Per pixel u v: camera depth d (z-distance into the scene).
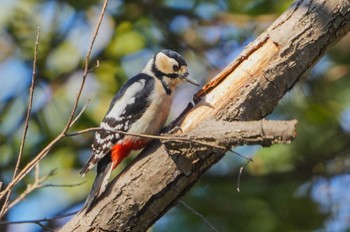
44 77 13.95
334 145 13.88
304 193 13.66
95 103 13.73
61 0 13.92
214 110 7.56
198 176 7.52
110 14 13.95
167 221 12.73
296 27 7.57
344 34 7.70
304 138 13.77
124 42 13.77
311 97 13.66
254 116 7.56
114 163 8.86
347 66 13.68
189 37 14.12
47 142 13.56
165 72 9.51
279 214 13.11
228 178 13.56
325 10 7.56
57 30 14.04
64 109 13.87
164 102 9.30
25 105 14.05
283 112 13.51
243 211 13.04
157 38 14.11
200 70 14.32
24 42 13.92
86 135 13.77
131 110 9.09
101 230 7.62
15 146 13.65
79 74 13.95
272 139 6.80
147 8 13.95
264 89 7.53
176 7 13.98
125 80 13.74
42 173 13.65
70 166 13.82
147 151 7.63
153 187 7.51
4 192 7.08
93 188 7.82
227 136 6.95
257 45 7.59
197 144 7.21
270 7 13.51
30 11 14.08
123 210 7.58
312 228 13.09
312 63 7.65
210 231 12.62
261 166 13.77
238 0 13.68
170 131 7.60
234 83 7.58
